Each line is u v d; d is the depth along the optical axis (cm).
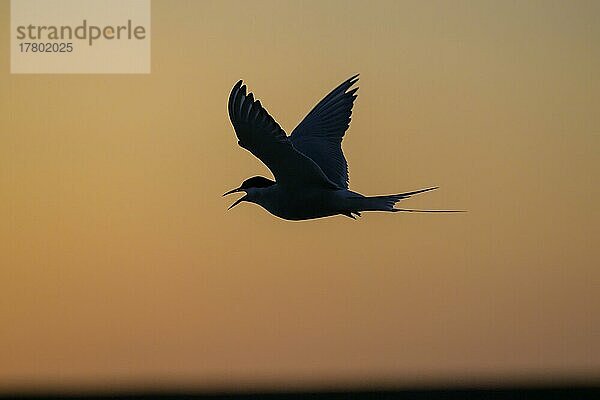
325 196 430
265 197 438
